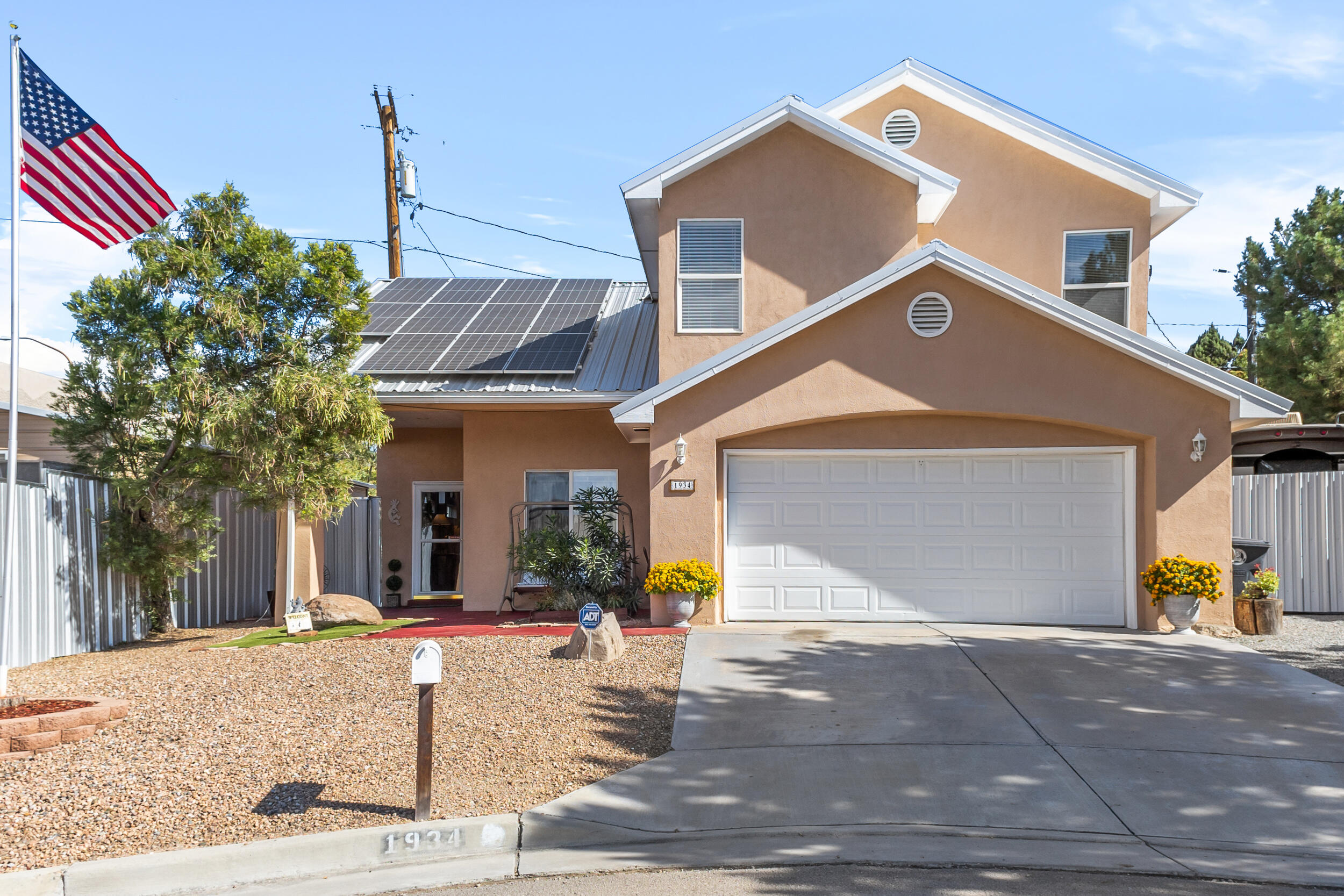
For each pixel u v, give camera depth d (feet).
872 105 48.03
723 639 35.04
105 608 37.58
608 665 31.22
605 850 18.81
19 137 25.63
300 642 35.60
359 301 40.73
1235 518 44.98
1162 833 19.11
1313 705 26.86
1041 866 17.54
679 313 43.37
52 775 21.33
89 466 37.65
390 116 86.99
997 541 39.19
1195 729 24.94
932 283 37.81
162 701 27.12
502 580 48.14
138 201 29.45
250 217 39.11
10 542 25.62
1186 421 36.73
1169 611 36.01
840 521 39.78
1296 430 47.91
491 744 23.97
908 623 39.17
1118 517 38.45
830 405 38.11
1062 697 27.61
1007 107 45.98
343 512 54.44
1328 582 43.88
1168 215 45.52
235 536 48.62
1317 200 77.61
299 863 18.07
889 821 19.80
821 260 43.29
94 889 16.96
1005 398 37.52
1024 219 46.16
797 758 23.17
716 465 39.11
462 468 57.67
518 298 56.80
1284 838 18.81
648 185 43.01
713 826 19.70
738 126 42.65
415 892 17.03
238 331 37.60
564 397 43.37
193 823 19.13
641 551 47.83
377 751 23.35
